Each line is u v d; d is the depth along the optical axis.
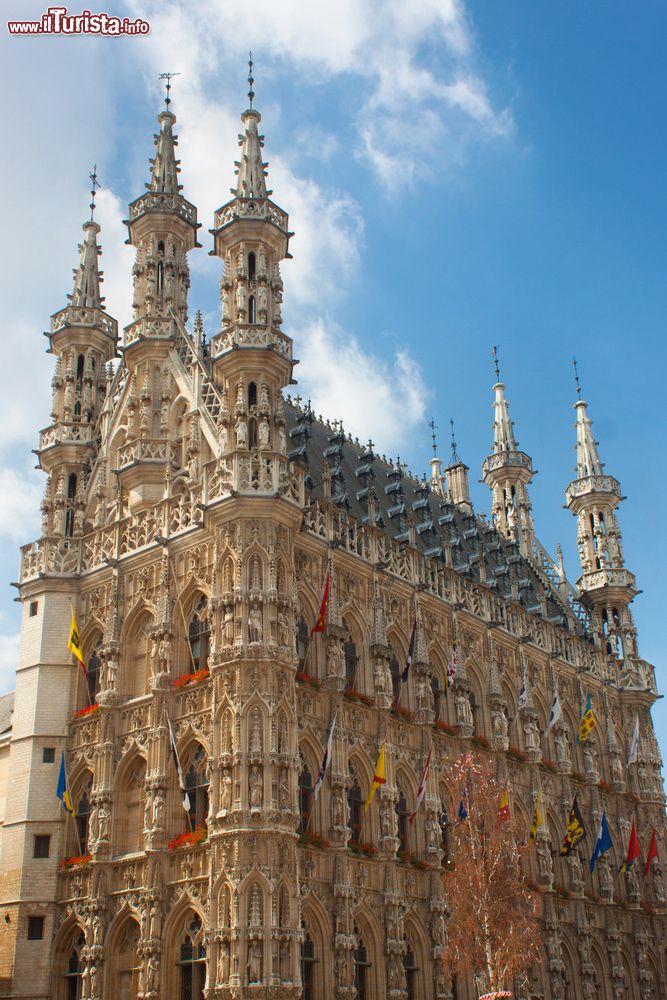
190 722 44.59
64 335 57.81
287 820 40.44
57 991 44.94
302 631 47.22
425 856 48.69
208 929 39.25
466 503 78.62
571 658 67.56
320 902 42.50
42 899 46.34
